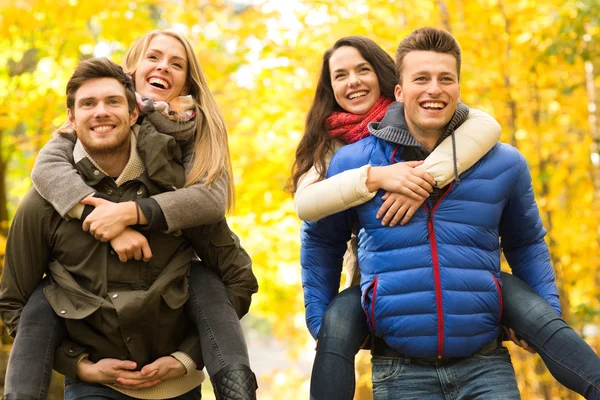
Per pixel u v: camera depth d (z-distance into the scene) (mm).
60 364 6520
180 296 6668
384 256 6742
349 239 7512
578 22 15266
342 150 7227
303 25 17031
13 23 17531
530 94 18031
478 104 17109
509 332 6945
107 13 18125
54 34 18453
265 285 21047
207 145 7031
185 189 6641
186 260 6793
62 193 6391
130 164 6621
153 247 6645
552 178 19641
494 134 6859
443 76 6789
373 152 7078
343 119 7734
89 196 6422
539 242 7309
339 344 6742
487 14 16594
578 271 18828
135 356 6562
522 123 18438
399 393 6801
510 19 16578
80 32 18469
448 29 16516
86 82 6520
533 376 18891
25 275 6598
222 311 6688
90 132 6484
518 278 7105
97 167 6609
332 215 7219
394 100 8031
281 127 17609
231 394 6305
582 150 19234
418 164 6781
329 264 7477
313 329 7238
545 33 16062
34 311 6465
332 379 6617
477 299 6633
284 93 17438
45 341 6336
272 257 18844
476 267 6684
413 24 16750
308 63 16922
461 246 6691
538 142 18609
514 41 16766
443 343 6598
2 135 20875
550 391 18359
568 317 18234
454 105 6852
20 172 23500
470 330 6613
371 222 6852
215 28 18312
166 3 18562
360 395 18625
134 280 6562
